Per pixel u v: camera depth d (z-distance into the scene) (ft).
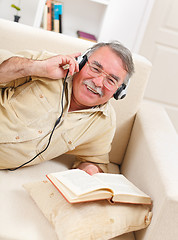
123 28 10.76
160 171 4.27
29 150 4.62
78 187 3.98
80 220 3.87
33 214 4.04
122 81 4.58
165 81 11.43
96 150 5.22
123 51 4.49
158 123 5.80
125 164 5.90
